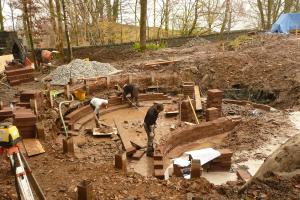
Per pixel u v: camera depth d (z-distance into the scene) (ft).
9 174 21.12
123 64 68.69
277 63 57.72
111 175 22.29
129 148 33.04
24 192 14.02
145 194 19.36
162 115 46.47
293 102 48.42
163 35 124.57
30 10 64.03
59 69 58.90
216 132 40.70
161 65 65.10
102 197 18.83
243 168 31.04
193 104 47.11
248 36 84.38
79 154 32.19
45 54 71.00
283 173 17.81
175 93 58.34
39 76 61.82
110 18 111.45
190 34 116.47
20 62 64.75
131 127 41.14
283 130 38.27
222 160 30.71
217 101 44.27
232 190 19.15
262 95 53.16
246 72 58.23
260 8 119.65
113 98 49.47
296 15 94.48
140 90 57.52
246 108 48.47
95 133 37.91
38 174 22.17
